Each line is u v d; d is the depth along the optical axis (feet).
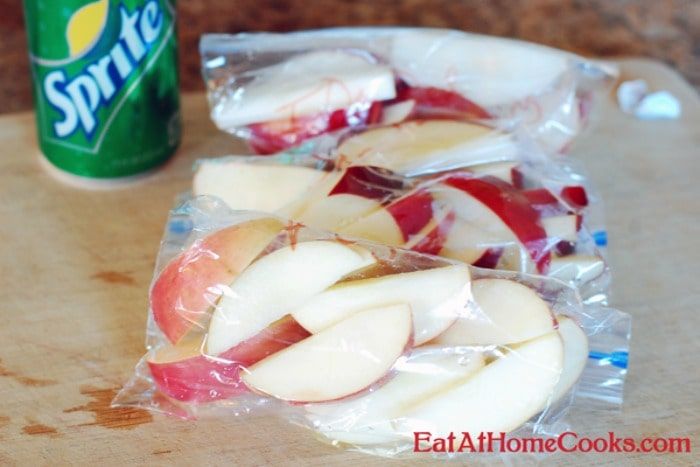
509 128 1.92
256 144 1.97
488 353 1.58
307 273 1.59
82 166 1.96
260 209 1.78
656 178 2.07
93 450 1.60
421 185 1.76
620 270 1.89
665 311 1.82
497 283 1.61
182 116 2.15
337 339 1.57
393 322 1.56
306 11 2.48
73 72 1.88
